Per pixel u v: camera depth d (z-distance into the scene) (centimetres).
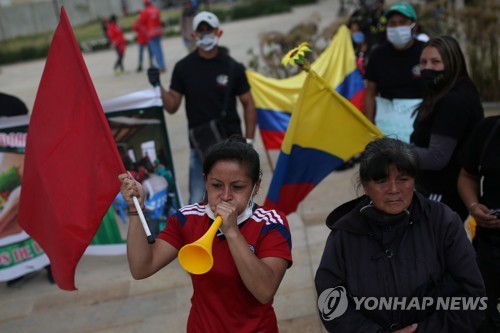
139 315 409
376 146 208
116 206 450
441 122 309
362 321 213
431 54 315
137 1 3931
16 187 439
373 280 208
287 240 221
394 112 446
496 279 269
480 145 276
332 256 214
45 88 270
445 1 839
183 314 405
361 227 211
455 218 210
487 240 271
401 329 210
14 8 3303
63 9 261
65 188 266
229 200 211
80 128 263
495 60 763
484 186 274
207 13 443
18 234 443
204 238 194
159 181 452
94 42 2262
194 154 460
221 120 450
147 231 220
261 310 222
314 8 2692
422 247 207
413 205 210
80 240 263
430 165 310
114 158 254
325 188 600
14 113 457
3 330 407
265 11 2669
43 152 270
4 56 2338
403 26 432
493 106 752
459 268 206
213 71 449
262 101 584
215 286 218
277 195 365
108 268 484
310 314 390
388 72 450
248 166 211
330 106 346
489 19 759
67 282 273
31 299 445
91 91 255
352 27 716
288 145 349
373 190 204
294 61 332
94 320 409
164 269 469
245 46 1705
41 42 2789
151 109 436
